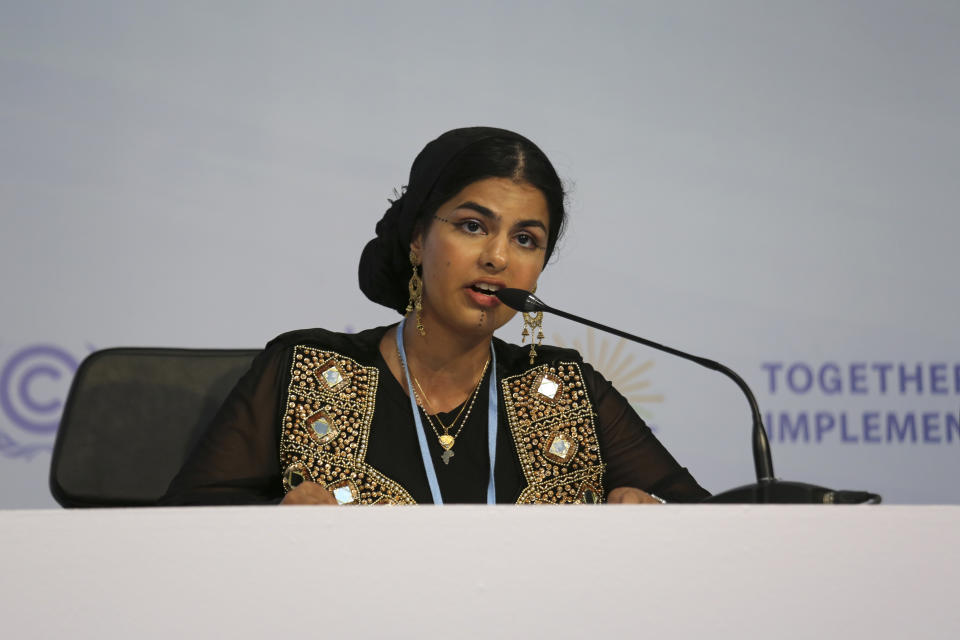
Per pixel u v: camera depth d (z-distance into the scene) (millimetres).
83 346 4824
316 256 5051
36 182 4848
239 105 5059
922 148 5508
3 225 4797
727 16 5480
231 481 2783
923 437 5355
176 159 4984
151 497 3121
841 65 5516
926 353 5406
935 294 5445
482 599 1420
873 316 5391
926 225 5477
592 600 1433
